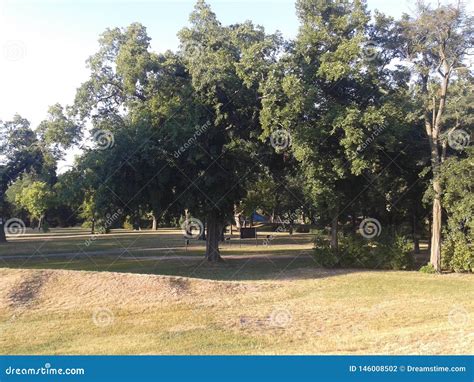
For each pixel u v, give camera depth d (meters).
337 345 9.91
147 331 11.29
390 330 11.18
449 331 10.48
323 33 20.70
